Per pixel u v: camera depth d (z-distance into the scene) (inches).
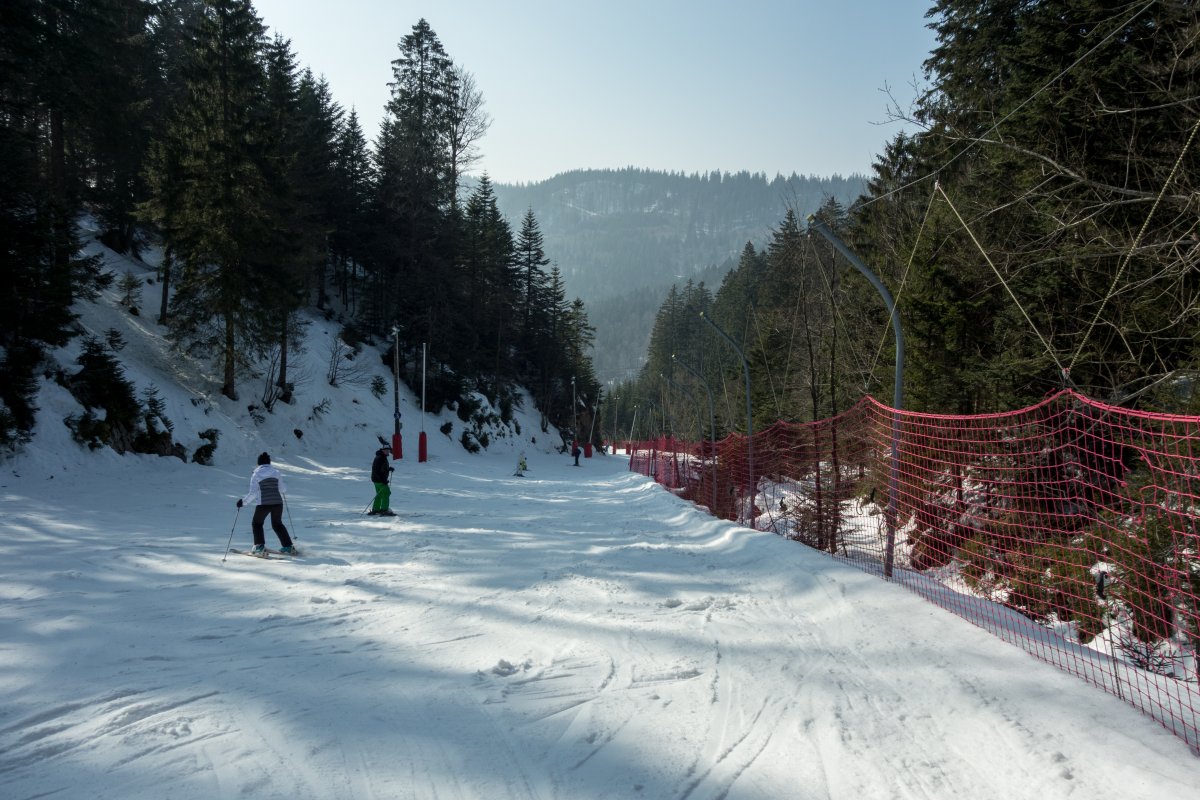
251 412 1131.9
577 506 732.7
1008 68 557.9
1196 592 226.8
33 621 222.8
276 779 121.3
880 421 409.7
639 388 4781.0
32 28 828.0
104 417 761.0
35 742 135.0
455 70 2255.2
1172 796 115.6
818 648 207.6
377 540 422.9
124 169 1268.5
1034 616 288.5
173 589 276.8
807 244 799.1
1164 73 368.2
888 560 301.9
